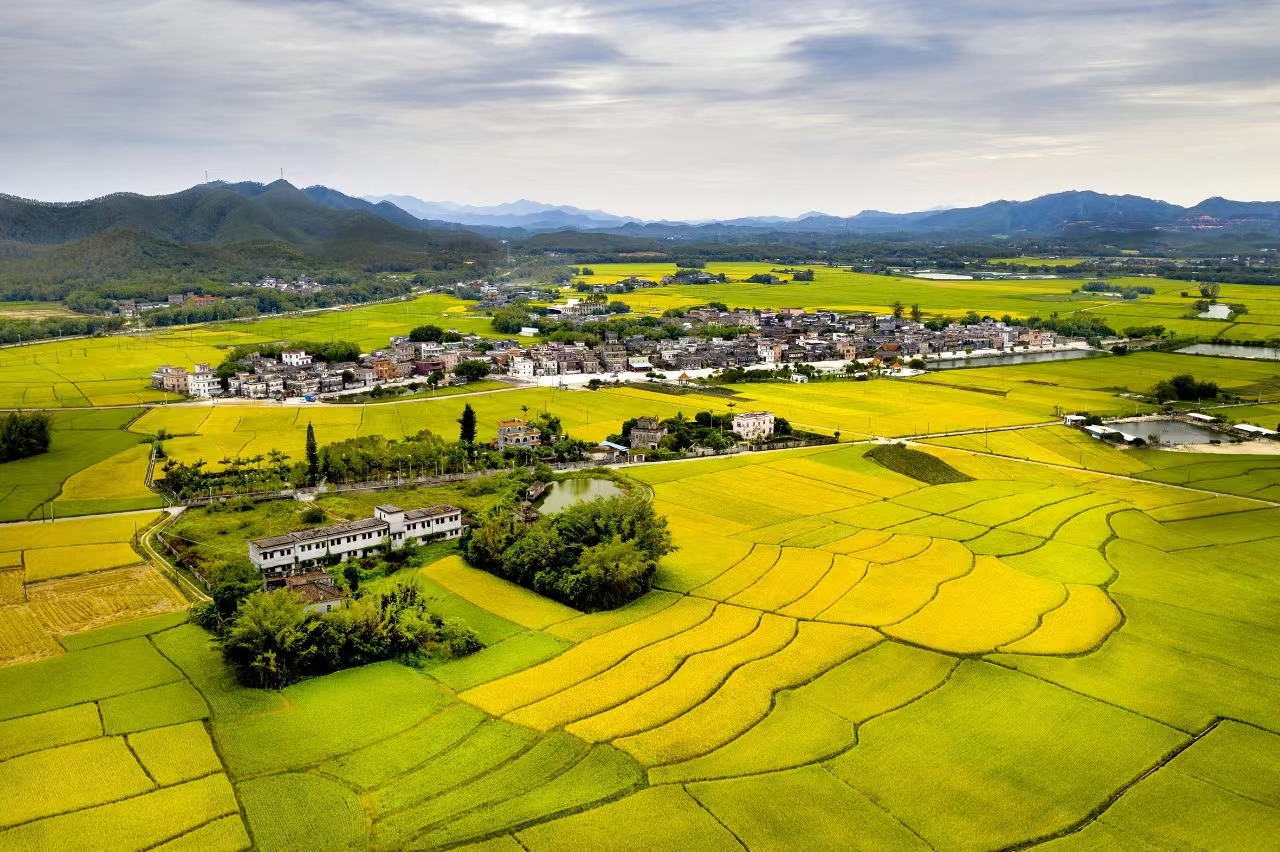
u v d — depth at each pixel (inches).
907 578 6176.2
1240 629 5393.7
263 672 4709.6
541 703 4498.0
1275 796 3786.9
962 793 3774.6
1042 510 7839.6
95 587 5984.3
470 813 3631.9
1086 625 5388.8
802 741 4141.2
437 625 5383.9
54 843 3425.2
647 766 3944.4
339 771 3946.9
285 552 6378.0
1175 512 7839.6
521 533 6545.3
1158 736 4224.9
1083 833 3540.8
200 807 3668.8
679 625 5438.0
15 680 4714.6
